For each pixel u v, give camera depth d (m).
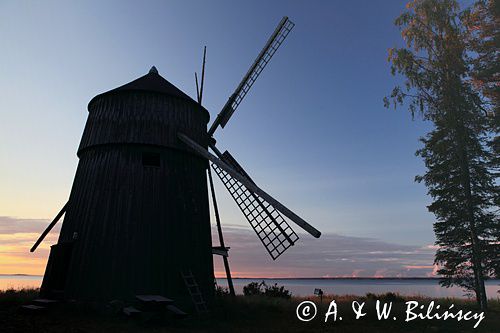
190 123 17.08
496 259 19.92
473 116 20.12
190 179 16.30
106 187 14.55
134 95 16.00
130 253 13.62
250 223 18.78
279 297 21.17
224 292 18.95
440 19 21.08
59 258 14.53
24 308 11.98
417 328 14.05
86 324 11.09
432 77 20.48
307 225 12.45
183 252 14.76
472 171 21.48
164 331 10.95
